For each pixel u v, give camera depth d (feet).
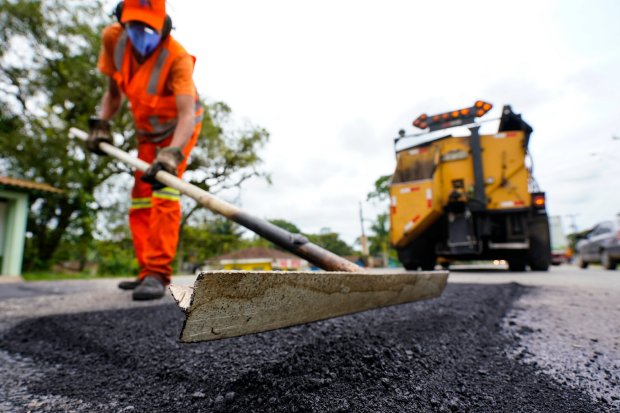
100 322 5.08
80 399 2.71
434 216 18.97
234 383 2.80
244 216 4.63
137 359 3.52
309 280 2.75
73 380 3.12
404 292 4.30
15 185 35.01
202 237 104.42
